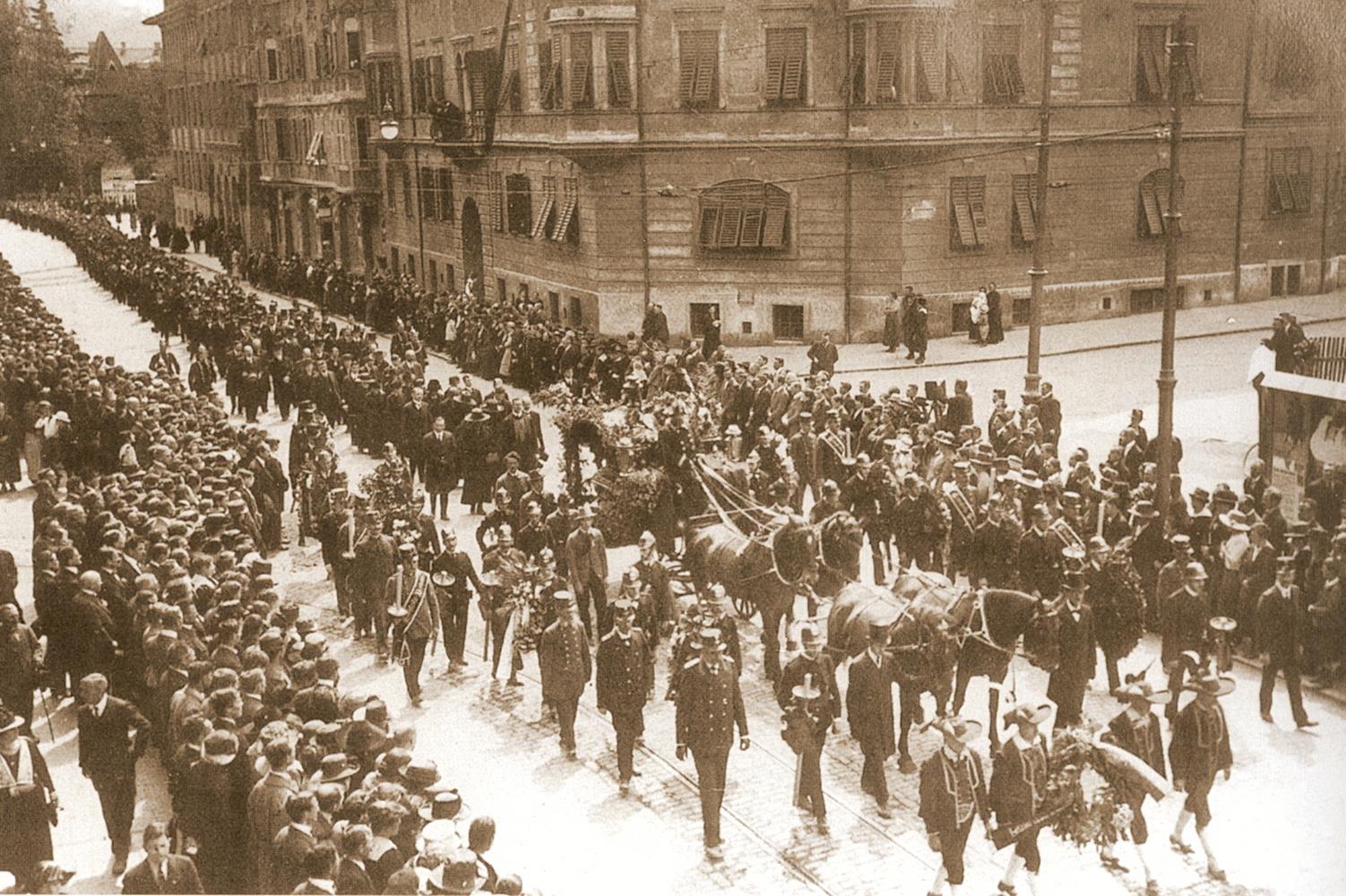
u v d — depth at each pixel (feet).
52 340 104.01
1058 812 35.60
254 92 234.17
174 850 35.09
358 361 101.04
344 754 33.83
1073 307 120.78
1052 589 48.06
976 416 90.63
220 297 134.62
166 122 291.58
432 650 55.57
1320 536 47.62
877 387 100.37
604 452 62.75
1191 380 97.76
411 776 32.96
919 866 37.78
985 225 116.47
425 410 80.69
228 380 105.91
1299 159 116.67
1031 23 113.60
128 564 49.32
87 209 266.36
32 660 44.45
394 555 54.29
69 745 48.93
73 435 79.77
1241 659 50.96
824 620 50.78
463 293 144.66
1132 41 115.96
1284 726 45.11
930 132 111.96
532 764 45.34
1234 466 73.56
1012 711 35.47
